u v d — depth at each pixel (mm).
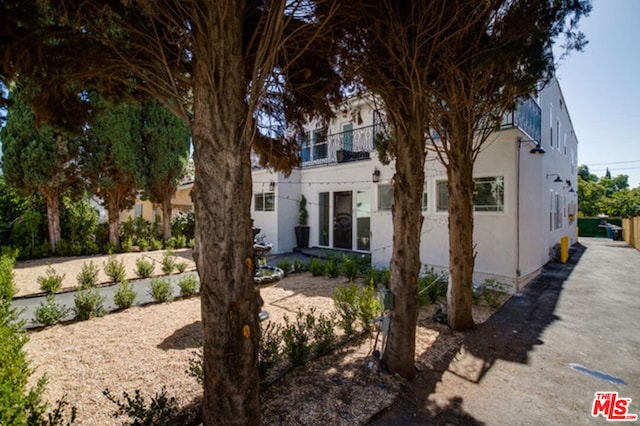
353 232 11359
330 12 2412
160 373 3303
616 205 23578
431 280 6223
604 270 9406
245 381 2029
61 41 2305
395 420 2631
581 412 2768
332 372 3363
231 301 1977
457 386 3184
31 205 11867
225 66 1990
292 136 4152
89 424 2477
